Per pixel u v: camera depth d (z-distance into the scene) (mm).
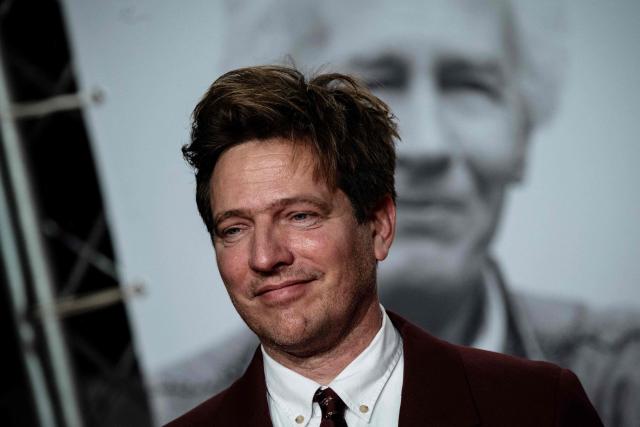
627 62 10016
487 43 10156
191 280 10617
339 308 5344
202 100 5582
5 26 10961
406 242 10219
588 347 9992
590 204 10047
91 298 10781
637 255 9992
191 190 10625
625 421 9938
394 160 5855
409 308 10203
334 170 5352
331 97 5504
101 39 10742
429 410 5500
